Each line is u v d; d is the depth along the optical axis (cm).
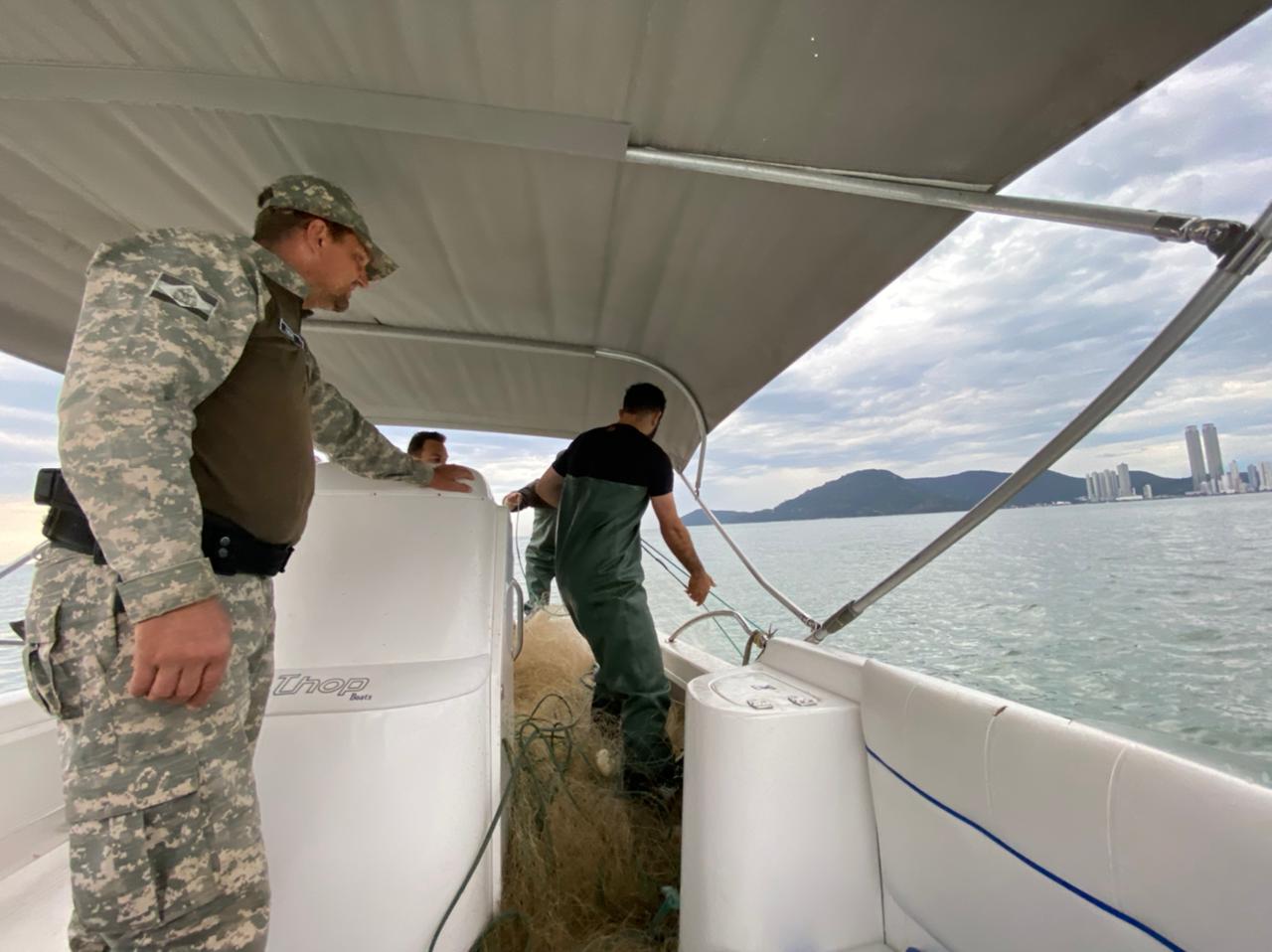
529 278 206
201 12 108
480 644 143
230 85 124
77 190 160
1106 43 96
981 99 111
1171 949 72
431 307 232
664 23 103
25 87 125
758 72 111
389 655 137
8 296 199
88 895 79
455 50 112
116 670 81
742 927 116
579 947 146
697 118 124
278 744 124
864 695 125
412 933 121
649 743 212
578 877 166
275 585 142
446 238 182
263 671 107
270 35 112
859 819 124
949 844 104
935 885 107
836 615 171
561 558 230
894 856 117
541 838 170
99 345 79
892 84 110
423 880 123
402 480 158
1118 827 78
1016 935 92
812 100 117
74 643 82
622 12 101
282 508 100
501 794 145
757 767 119
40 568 86
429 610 143
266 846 119
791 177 132
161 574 75
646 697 217
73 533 85
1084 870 82
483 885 133
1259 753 79
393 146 142
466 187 157
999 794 94
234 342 90
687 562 234
